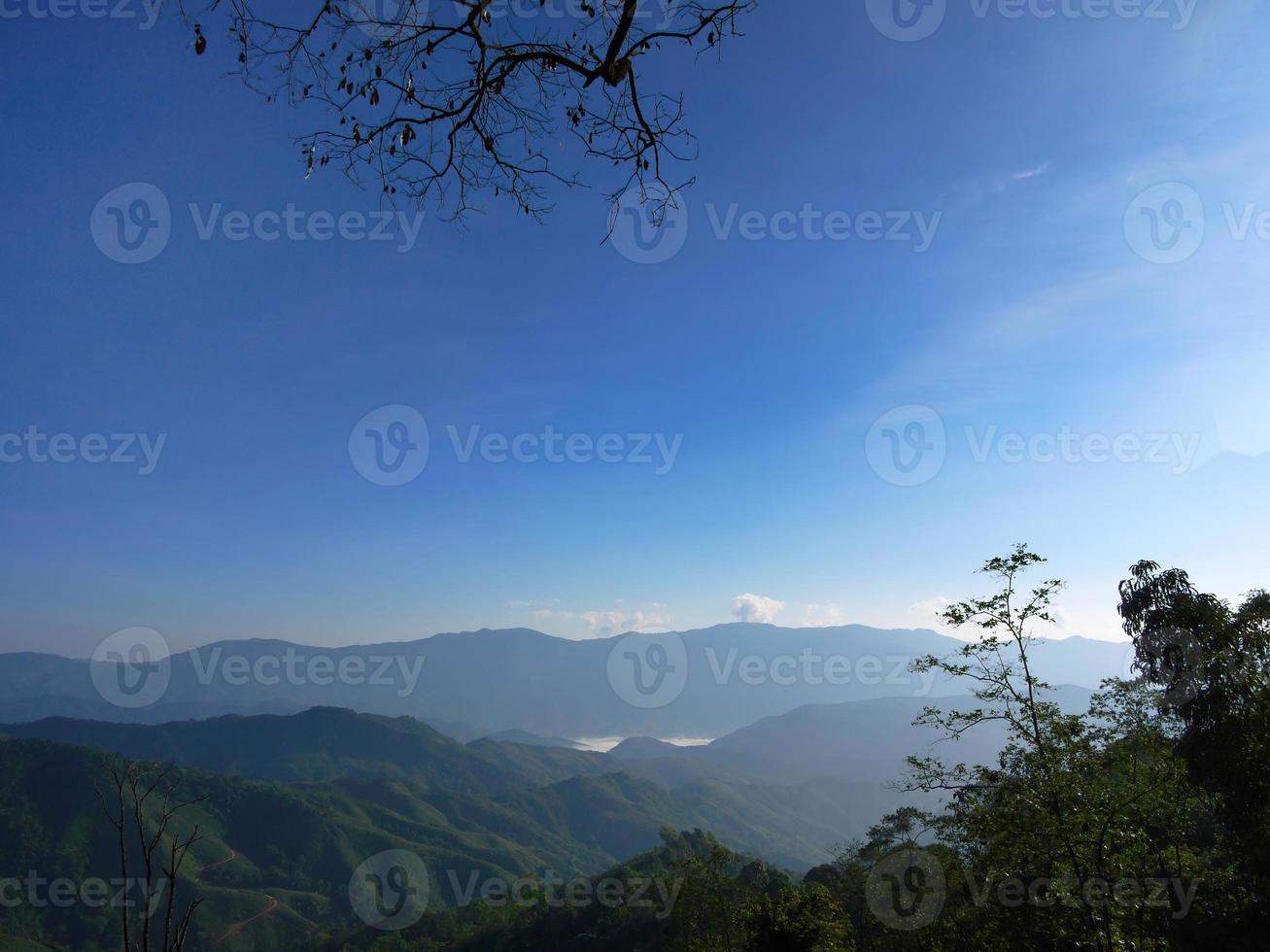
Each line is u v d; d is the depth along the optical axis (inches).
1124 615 656.4
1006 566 530.3
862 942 904.3
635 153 201.6
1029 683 517.3
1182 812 584.1
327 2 172.4
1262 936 506.9
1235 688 549.3
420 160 191.5
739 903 1015.0
